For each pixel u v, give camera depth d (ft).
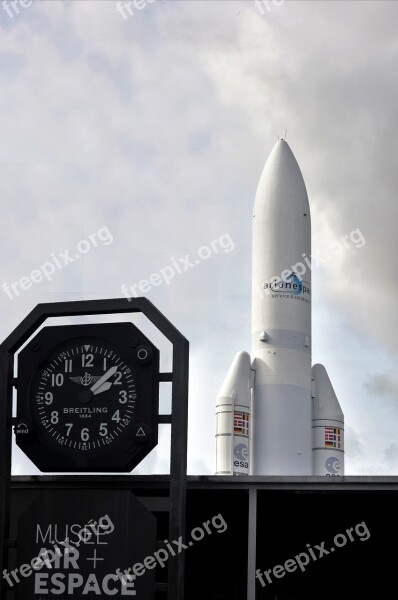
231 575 63.67
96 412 49.90
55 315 51.55
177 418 48.57
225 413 127.75
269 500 62.59
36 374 50.98
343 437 131.54
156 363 49.85
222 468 126.52
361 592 63.98
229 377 129.49
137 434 48.85
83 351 50.67
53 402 50.52
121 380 49.93
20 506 55.16
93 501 48.52
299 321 130.72
